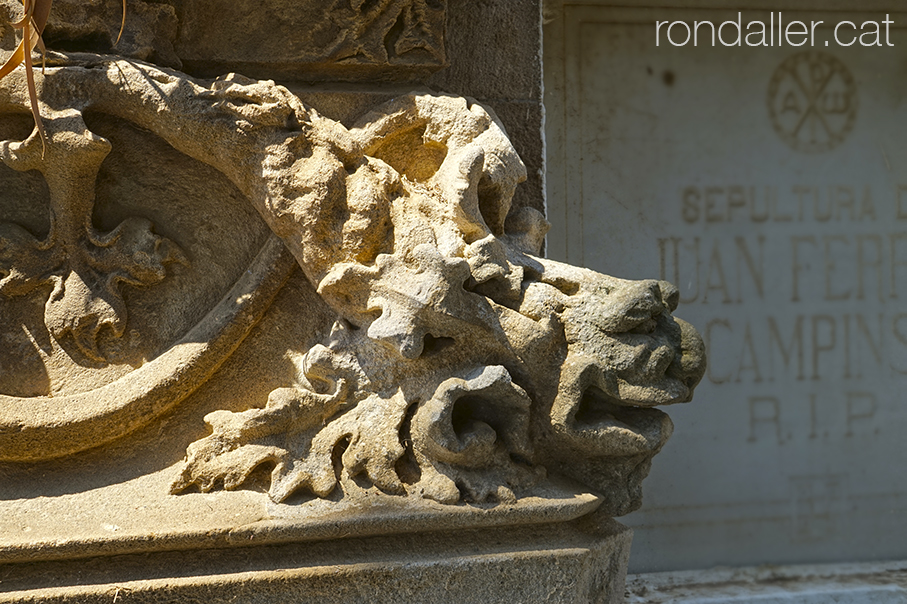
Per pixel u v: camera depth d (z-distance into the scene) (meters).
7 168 1.55
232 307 1.57
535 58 1.86
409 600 1.42
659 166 2.34
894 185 2.40
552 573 1.47
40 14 1.34
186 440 1.56
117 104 1.53
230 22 1.65
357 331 1.55
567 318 1.53
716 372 2.37
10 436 1.44
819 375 2.42
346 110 1.69
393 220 1.55
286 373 1.61
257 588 1.38
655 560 2.33
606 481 1.59
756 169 2.38
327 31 1.68
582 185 2.30
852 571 2.36
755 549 2.37
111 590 1.33
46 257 1.53
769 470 2.39
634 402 1.50
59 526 1.36
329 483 1.46
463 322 1.48
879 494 2.41
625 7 2.31
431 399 1.47
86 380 1.53
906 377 2.41
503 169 1.64
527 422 1.51
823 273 2.42
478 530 1.50
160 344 1.58
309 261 1.52
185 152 1.58
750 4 2.36
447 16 1.80
